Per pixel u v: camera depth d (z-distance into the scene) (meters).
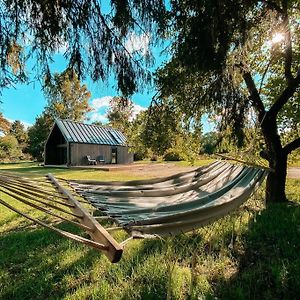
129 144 6.89
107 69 3.31
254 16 4.54
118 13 2.96
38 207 1.99
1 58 3.02
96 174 15.14
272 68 6.97
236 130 5.27
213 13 3.20
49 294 3.15
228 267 3.62
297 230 4.56
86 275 3.50
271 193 6.49
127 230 2.25
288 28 5.46
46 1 2.92
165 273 3.27
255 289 3.10
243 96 5.19
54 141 25.25
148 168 18.73
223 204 3.09
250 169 4.30
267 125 6.30
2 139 32.44
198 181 4.32
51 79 3.26
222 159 5.37
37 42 3.07
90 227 2.06
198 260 3.72
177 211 2.97
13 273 3.65
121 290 3.08
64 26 3.02
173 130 6.21
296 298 2.91
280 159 6.45
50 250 4.30
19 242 4.74
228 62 4.24
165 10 3.11
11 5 2.88
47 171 17.78
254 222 4.95
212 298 2.91
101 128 25.94
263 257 3.80
